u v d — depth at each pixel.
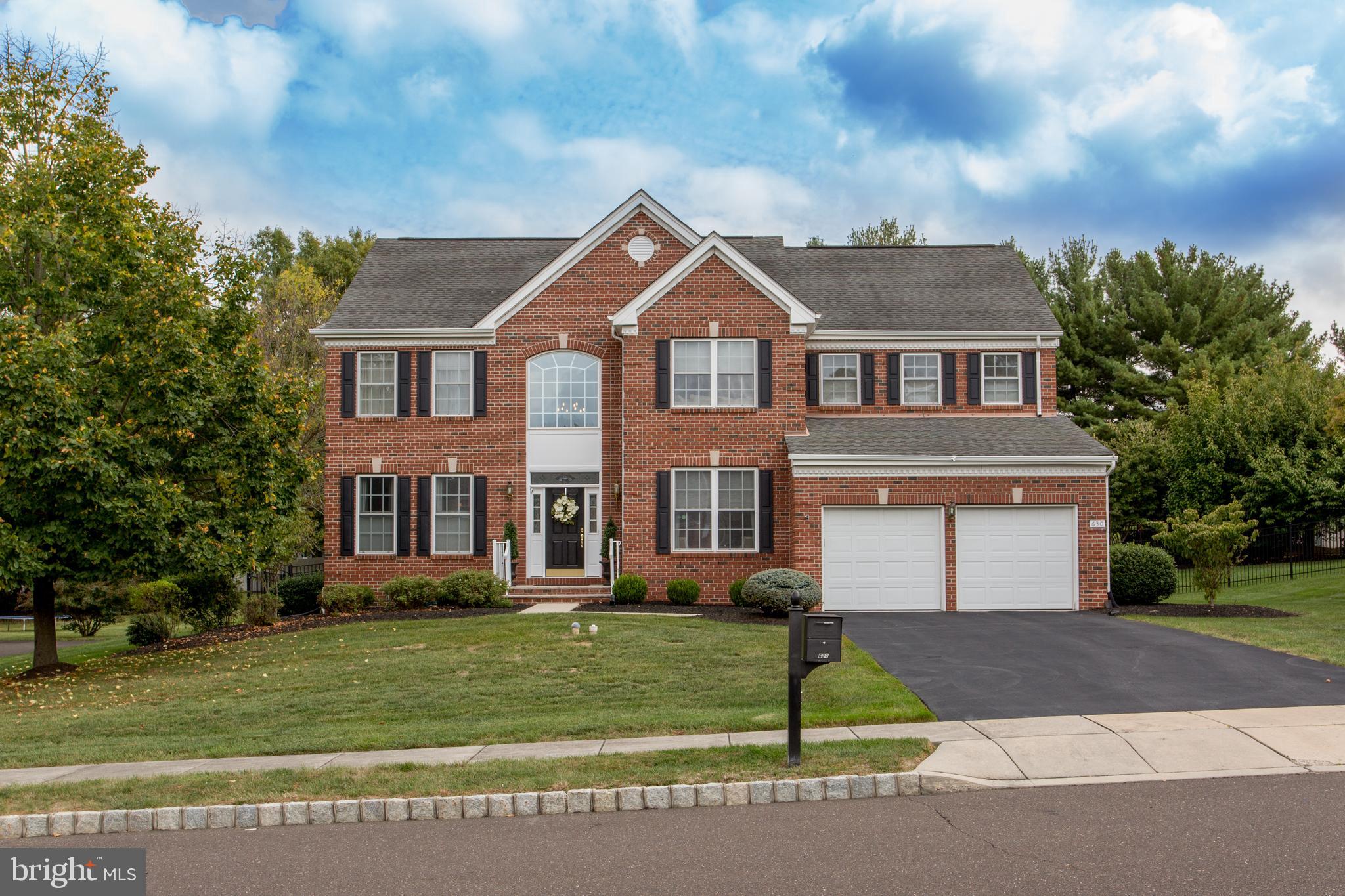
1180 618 19.73
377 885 7.21
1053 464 22.42
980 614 21.53
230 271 20.38
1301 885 6.66
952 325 25.89
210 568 18.64
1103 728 10.81
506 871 7.39
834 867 7.24
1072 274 47.03
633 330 24.12
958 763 9.62
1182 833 7.76
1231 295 43.53
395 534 25.47
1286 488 32.78
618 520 25.31
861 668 14.70
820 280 28.11
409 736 11.59
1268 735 10.37
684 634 17.97
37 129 20.91
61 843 8.52
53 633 19.45
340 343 25.83
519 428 25.55
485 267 28.53
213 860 7.90
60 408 16.50
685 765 9.66
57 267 19.44
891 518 22.66
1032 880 6.88
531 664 15.84
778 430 23.97
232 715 13.49
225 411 19.56
